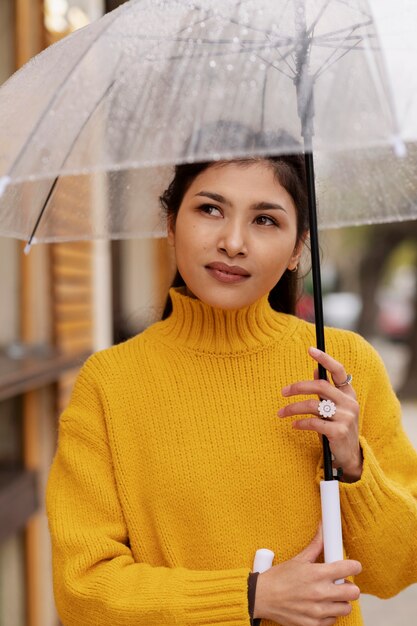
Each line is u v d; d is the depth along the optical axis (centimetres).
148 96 160
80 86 163
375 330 1891
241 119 155
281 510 182
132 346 193
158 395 187
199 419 185
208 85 157
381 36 160
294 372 190
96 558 177
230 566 179
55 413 466
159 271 748
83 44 167
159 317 226
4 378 346
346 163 205
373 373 195
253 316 190
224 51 160
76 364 449
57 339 471
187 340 190
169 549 180
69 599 175
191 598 167
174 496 181
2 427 434
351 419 170
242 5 163
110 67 164
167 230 198
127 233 217
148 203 215
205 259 173
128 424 186
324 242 226
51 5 466
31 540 434
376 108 154
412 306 1627
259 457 183
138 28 166
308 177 171
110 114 161
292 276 208
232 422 185
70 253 488
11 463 435
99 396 188
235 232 170
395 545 177
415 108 153
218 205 172
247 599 166
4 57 433
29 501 420
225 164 171
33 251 460
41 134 158
